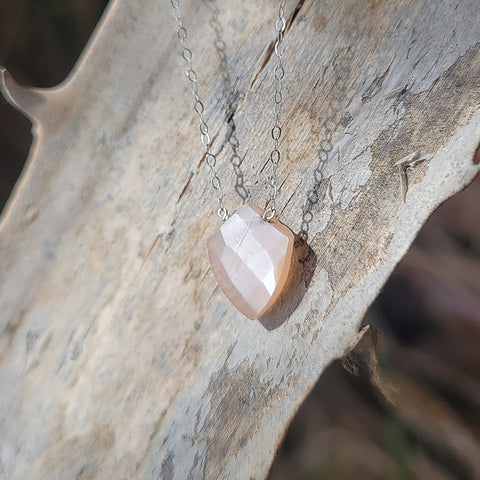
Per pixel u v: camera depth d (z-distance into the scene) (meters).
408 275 0.29
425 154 0.25
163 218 0.27
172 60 0.27
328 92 0.26
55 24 0.33
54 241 0.27
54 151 0.27
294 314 0.26
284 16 0.26
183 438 0.26
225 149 0.27
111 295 0.27
